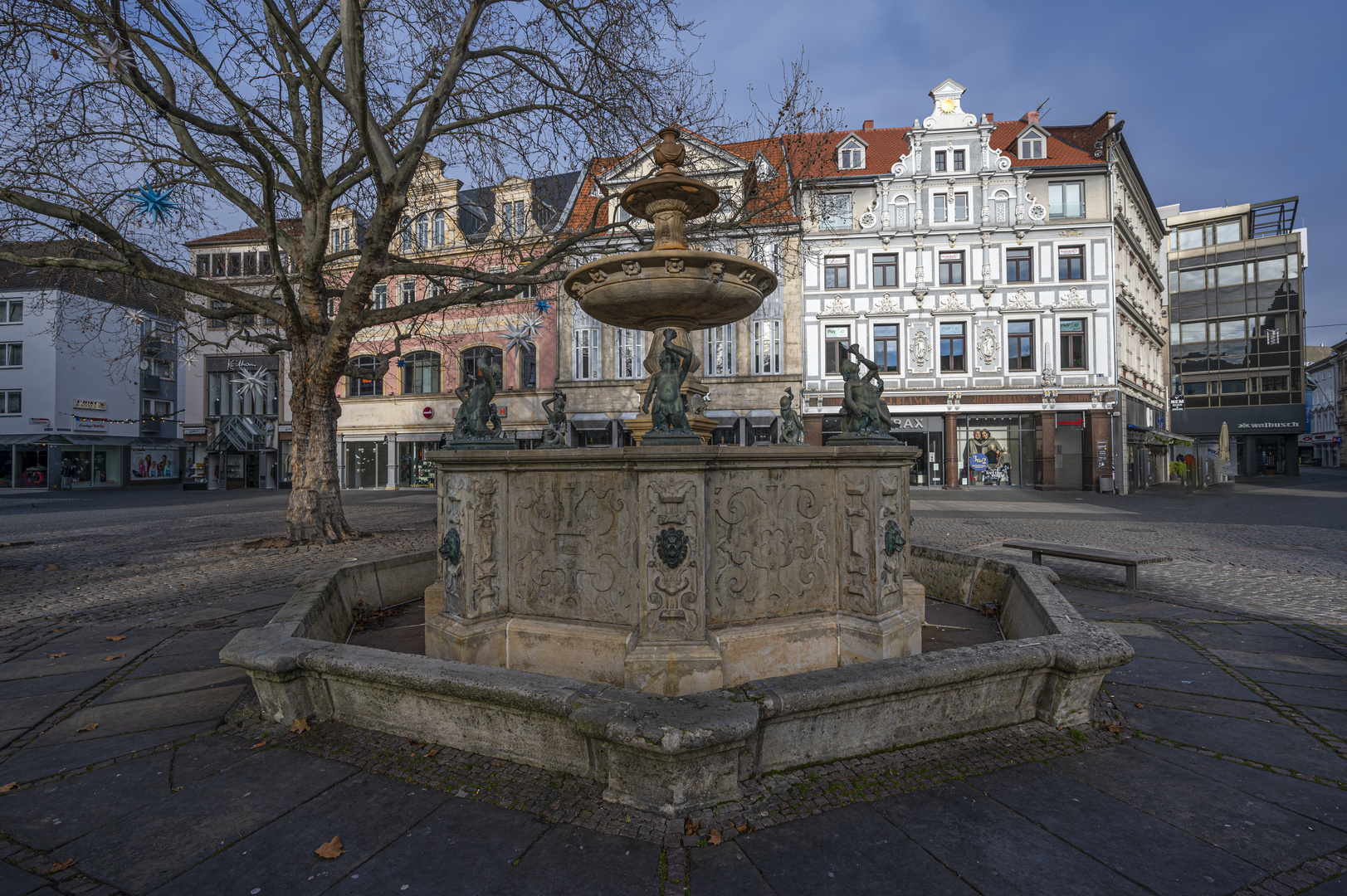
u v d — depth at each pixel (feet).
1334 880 7.48
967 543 38.96
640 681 11.05
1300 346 137.80
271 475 111.14
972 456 92.43
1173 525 49.24
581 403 94.79
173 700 13.24
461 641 12.36
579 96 33.76
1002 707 11.27
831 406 90.89
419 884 7.39
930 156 90.02
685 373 12.03
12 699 13.47
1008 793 9.26
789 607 12.85
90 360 122.11
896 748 10.37
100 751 10.91
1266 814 8.87
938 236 89.56
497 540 13.07
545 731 9.75
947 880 7.43
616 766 8.80
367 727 11.38
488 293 38.45
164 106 23.04
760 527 12.50
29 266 31.32
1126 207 97.96
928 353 90.27
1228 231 144.25
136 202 29.09
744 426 91.86
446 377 100.63
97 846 8.21
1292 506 66.80
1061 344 88.28
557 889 7.26
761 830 8.30
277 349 45.73
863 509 13.01
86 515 63.46
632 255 15.88
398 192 29.40
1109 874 7.56
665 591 11.28
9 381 116.16
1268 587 25.53
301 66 34.94
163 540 42.88
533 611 12.94
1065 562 32.04
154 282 36.14
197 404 112.78
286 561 32.83
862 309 91.20
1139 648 16.89
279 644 11.90
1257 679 14.37
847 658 13.00
